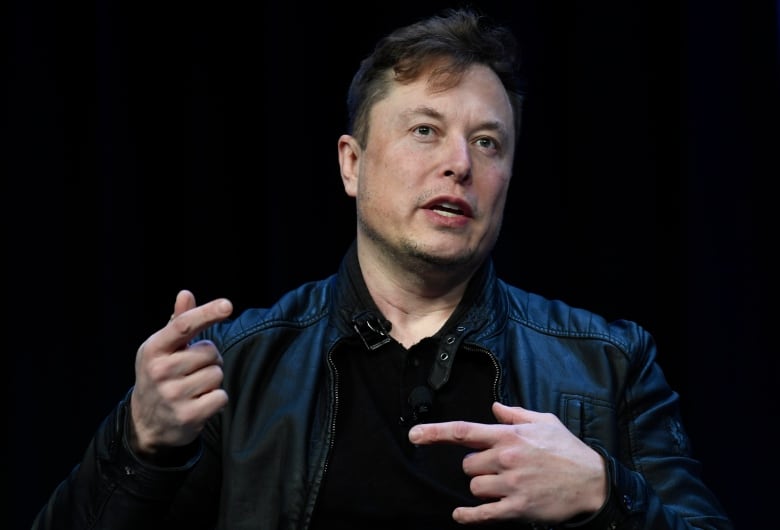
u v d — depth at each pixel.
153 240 5.82
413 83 3.72
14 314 5.73
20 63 5.77
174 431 3.07
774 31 5.51
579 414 3.56
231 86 5.87
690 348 5.40
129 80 5.80
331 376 3.60
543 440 3.07
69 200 5.80
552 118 5.71
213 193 5.79
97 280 5.74
